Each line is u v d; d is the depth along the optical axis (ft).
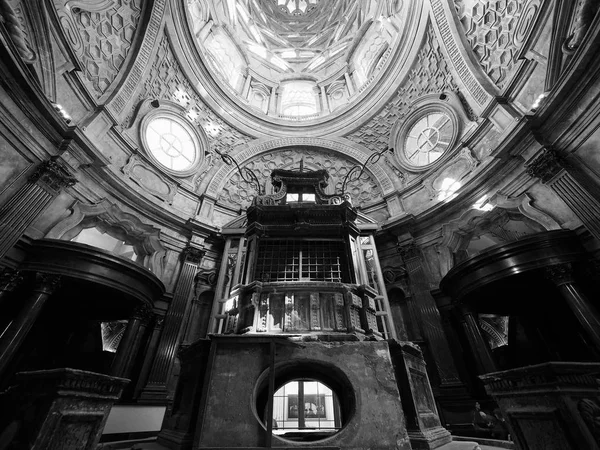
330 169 47.52
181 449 11.43
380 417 11.84
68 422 8.10
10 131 20.27
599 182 19.65
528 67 26.73
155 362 27.35
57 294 25.35
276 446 10.89
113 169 29.96
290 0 71.51
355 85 57.00
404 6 43.29
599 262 19.74
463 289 24.99
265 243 23.58
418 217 35.53
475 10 33.47
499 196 27.89
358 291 19.57
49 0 24.58
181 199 37.93
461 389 25.63
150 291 26.99
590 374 8.19
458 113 36.09
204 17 48.47
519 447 8.95
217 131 46.06
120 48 33.68
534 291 25.50
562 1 23.15
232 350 13.28
